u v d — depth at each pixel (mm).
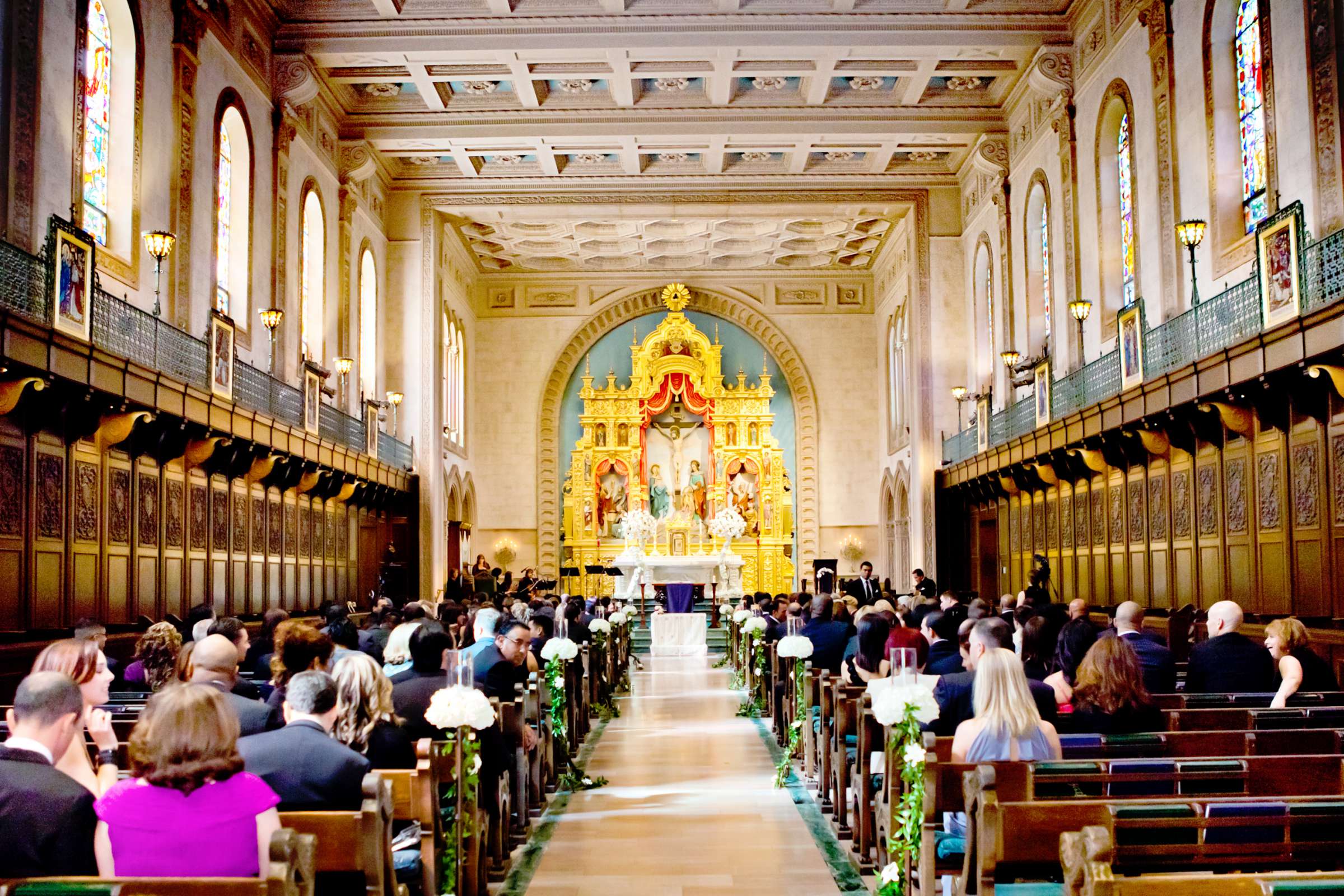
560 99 25812
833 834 9359
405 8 21766
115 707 8398
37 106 12922
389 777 6035
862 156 29406
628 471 38969
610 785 11680
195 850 3980
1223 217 15922
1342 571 12023
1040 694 6863
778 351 39062
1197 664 9031
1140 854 4809
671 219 31609
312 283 24156
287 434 18891
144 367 13594
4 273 11531
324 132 24516
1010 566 24812
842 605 14664
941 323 29391
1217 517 14945
